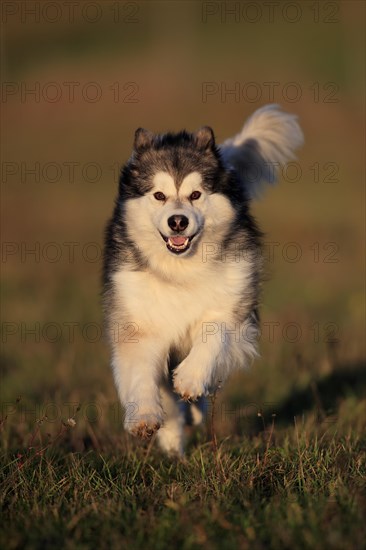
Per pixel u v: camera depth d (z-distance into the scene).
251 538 6.33
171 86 50.56
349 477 7.65
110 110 48.41
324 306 18.55
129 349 8.90
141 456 9.12
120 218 9.46
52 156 42.53
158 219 8.80
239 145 10.95
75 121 47.78
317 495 7.20
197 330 9.21
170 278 8.93
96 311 18.64
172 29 81.81
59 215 31.80
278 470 7.94
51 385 12.70
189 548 6.25
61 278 22.88
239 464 8.21
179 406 9.77
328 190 34.38
